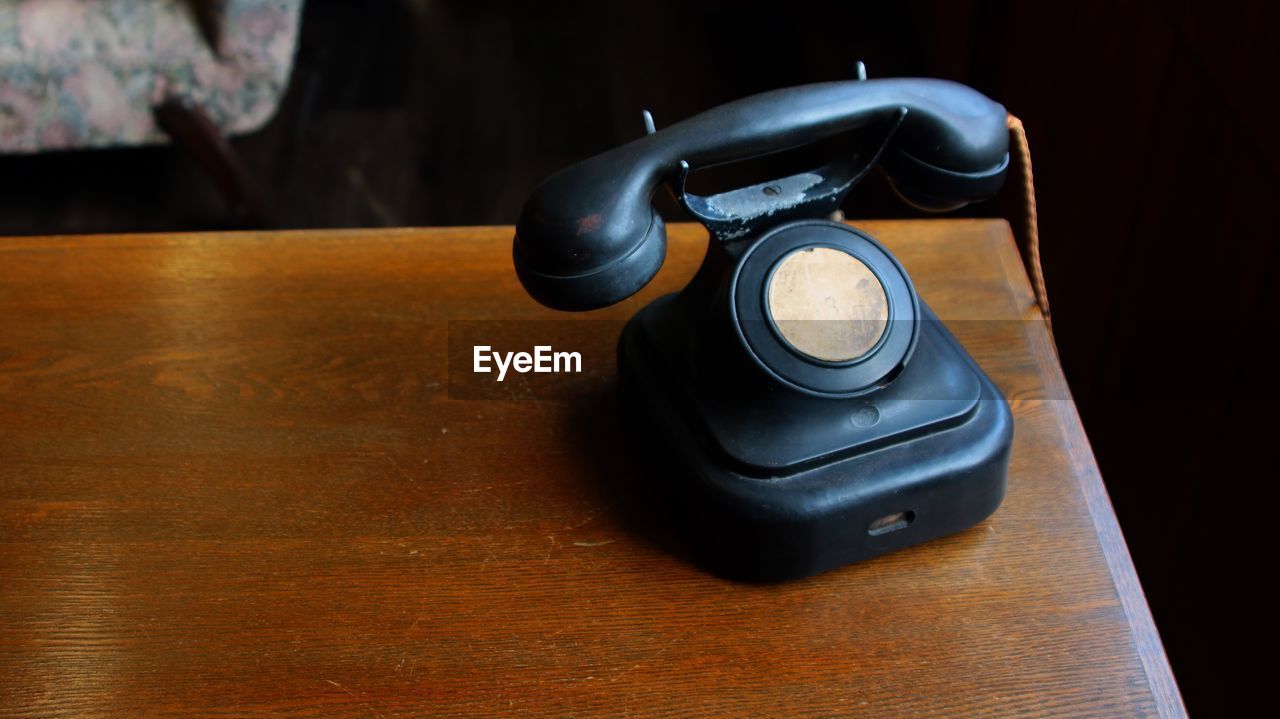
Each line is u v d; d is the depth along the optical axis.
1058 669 0.79
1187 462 1.06
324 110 1.95
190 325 0.93
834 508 0.78
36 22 1.46
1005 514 0.85
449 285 0.95
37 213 1.81
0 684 0.79
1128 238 1.13
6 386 0.91
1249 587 0.99
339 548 0.84
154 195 1.84
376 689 0.79
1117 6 1.14
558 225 0.75
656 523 0.84
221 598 0.82
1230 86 0.97
